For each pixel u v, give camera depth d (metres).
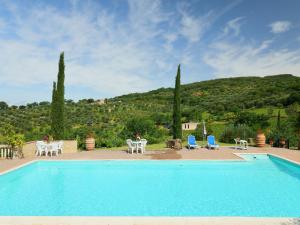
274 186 9.30
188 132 31.28
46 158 13.29
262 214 6.66
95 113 58.84
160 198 7.98
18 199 7.95
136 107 68.75
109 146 19.03
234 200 7.77
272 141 18.38
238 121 38.66
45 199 7.94
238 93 74.69
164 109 65.62
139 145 15.28
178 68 19.44
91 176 10.91
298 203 7.50
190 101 73.19
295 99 50.72
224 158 12.98
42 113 57.72
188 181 10.03
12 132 13.60
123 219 5.23
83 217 5.34
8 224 5.07
